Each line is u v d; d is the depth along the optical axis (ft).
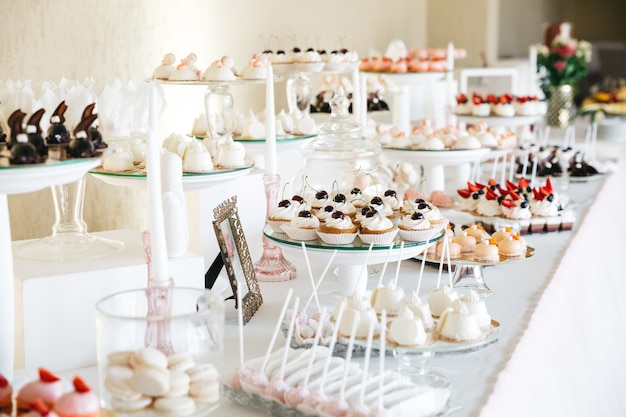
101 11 9.36
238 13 11.58
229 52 11.50
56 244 5.92
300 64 9.73
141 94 6.24
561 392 6.20
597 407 7.55
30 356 5.20
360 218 6.09
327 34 14.19
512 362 5.24
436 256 6.82
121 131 6.08
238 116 9.04
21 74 8.62
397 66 12.48
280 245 5.99
